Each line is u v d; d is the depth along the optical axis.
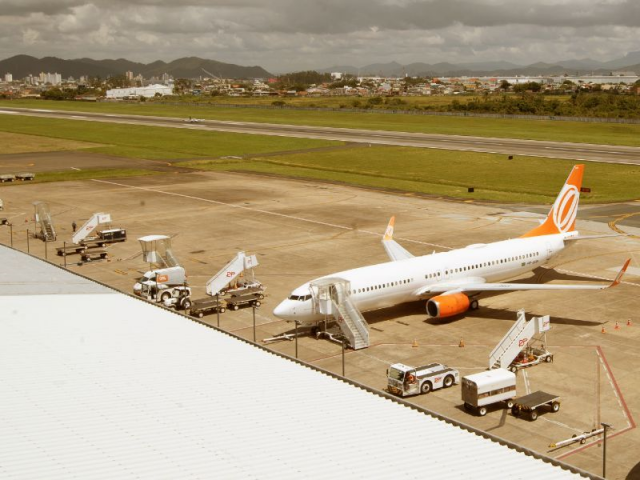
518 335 48.22
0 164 166.38
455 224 101.00
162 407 28.73
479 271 64.38
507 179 141.38
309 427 27.34
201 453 24.45
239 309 64.56
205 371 33.62
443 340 55.88
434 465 24.44
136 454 24.14
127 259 83.19
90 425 26.62
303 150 191.12
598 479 24.08
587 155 174.00
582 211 109.94
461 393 44.47
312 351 53.84
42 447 24.50
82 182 141.50
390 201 120.19
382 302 58.88
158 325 41.88
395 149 189.62
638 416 42.44
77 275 57.09
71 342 37.47
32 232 97.88
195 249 87.69
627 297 66.94
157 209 113.44
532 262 68.88
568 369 49.66
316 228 99.00
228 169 159.75
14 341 37.28
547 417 42.41
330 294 54.94
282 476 22.94
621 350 53.28
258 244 89.94
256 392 31.08
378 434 27.00
